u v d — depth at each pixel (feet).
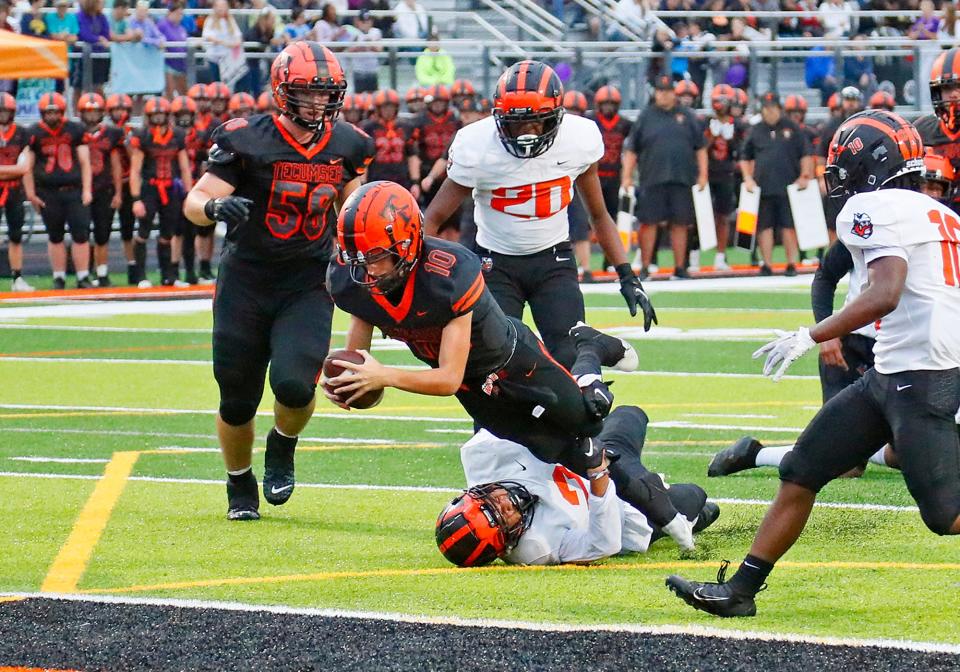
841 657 45.98
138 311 164.96
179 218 183.83
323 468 83.25
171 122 179.42
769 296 175.83
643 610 52.24
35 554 61.98
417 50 230.07
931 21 245.04
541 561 59.72
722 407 104.37
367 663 45.88
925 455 47.91
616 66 230.89
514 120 68.23
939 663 45.29
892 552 61.00
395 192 50.08
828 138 196.34
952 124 76.59
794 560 59.77
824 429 49.11
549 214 72.43
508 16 247.50
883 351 48.80
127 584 56.70
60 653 47.09
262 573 58.54
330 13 223.10
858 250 48.44
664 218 189.78
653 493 60.08
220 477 80.69
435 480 79.71
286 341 66.33
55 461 84.94
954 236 48.37
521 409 56.70
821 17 250.78
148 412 103.65
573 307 73.36
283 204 65.62
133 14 206.39
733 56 231.71
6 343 140.56
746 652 46.60
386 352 134.82
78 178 178.60
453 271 51.19
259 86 213.46
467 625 50.01
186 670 45.39
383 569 59.26
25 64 146.82
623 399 108.06
